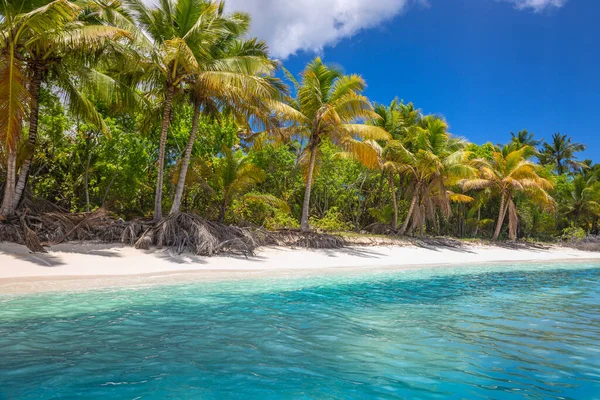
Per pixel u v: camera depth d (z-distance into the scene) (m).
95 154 21.05
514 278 14.66
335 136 21.12
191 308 7.49
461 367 4.77
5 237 12.31
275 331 6.11
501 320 7.43
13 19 12.06
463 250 26.27
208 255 14.73
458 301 9.41
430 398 3.84
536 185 32.53
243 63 15.89
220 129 23.47
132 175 20.67
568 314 8.09
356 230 31.66
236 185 19.78
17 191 13.85
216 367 4.47
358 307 8.28
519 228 41.94
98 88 13.92
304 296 9.30
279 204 20.67
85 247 13.54
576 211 45.66
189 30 15.35
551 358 5.19
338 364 4.74
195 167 20.78
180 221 15.64
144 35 14.27
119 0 14.89
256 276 12.11
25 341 5.17
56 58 14.09
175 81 16.17
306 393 3.83
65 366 4.34
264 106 17.72
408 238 26.69
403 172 30.62
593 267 21.02
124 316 6.67
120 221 15.81
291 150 33.97
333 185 31.11
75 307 7.16
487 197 37.16
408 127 29.33
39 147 20.00
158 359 4.67
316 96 20.77
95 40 12.82
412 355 5.19
